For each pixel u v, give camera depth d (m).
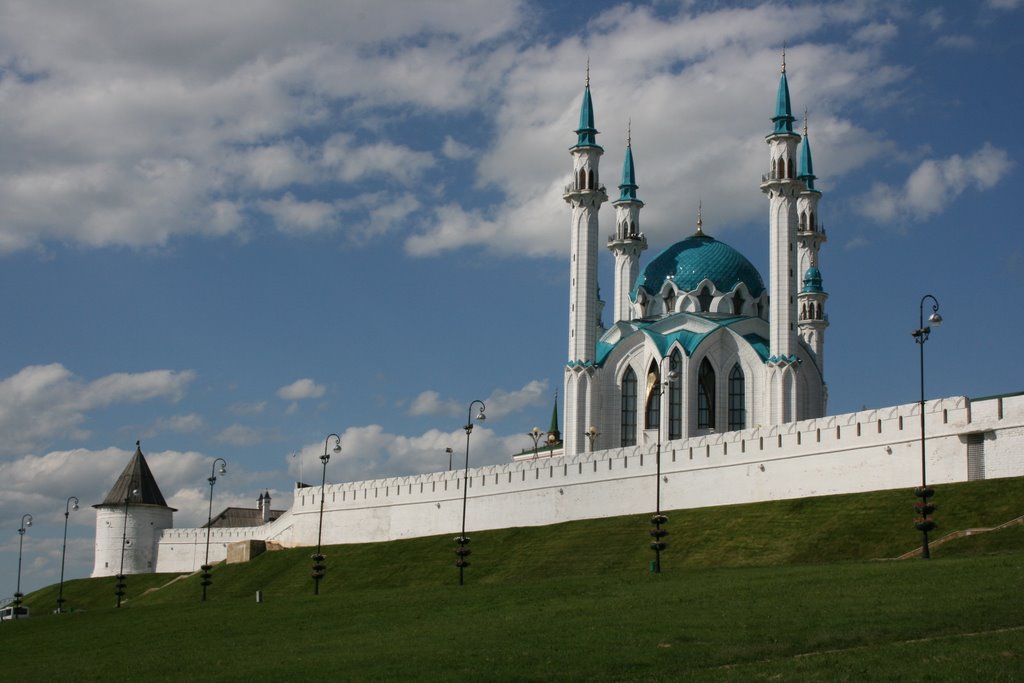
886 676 55.34
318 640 80.94
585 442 170.88
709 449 138.00
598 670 61.44
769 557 115.56
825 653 60.44
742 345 172.50
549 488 151.50
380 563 157.12
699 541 125.69
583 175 176.25
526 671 62.22
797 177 167.75
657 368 173.38
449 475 163.62
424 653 69.44
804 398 170.38
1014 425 111.62
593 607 79.75
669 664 61.69
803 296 192.88
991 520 105.12
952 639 60.09
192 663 76.12
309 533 181.38
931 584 73.44
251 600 112.44
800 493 128.75
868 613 67.44
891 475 120.94
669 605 76.88
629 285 195.88
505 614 81.69
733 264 183.88
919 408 119.50
